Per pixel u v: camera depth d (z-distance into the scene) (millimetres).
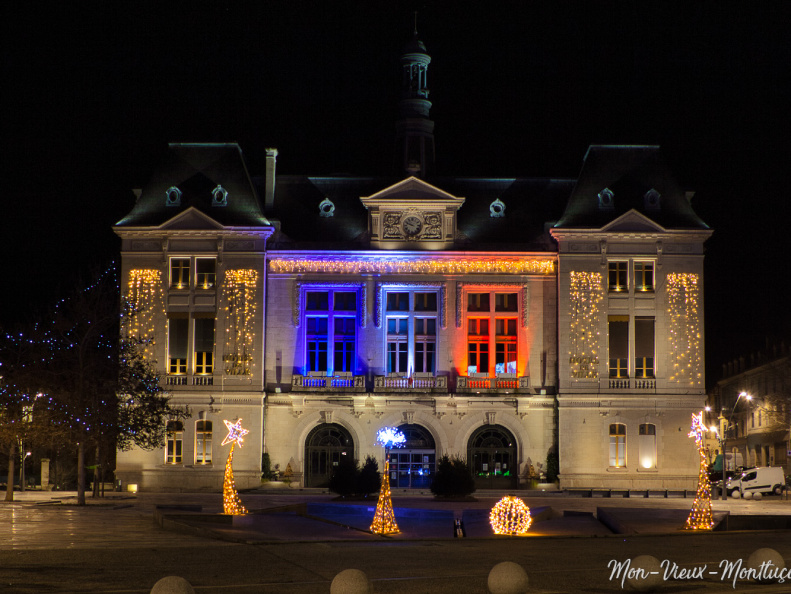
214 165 79312
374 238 78000
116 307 70438
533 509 47969
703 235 76562
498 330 77875
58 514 46812
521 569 21375
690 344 76312
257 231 76625
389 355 77938
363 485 62781
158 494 70438
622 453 75688
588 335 76125
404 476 76750
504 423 76625
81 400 57250
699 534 37031
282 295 78000
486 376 77062
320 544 32750
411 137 84125
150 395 62250
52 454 86375
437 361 77438
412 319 78062
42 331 61406
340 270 78062
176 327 77000
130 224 77375
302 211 81438
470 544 33375
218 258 76812
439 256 77625
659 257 76625
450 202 78312
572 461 75250
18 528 38406
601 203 77562
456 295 77688
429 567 27266
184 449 75750
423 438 77250
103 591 22922
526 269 77750
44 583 24016
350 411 76812
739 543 33562
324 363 77750
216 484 75250
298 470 76375
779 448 108500
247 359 76250
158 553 29547
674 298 76562
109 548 30812
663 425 75625
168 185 78750
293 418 76875
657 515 44500
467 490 62906
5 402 58938
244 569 26484
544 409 76688
